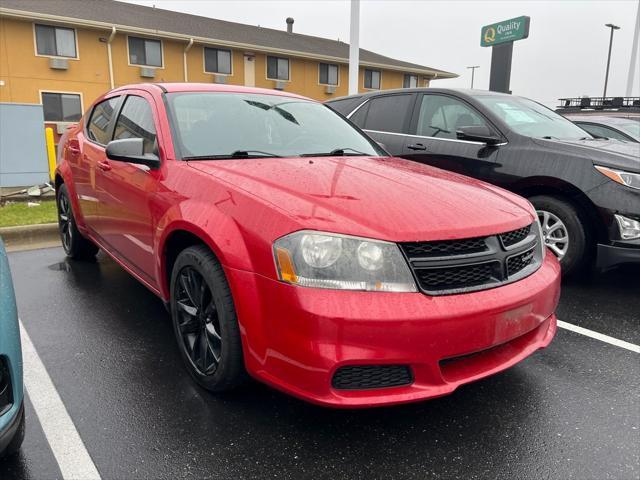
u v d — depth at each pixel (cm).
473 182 287
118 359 288
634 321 358
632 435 227
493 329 211
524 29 1576
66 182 432
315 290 195
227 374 231
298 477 197
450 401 252
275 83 2788
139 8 2755
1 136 805
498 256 221
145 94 339
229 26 2959
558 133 467
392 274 200
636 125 802
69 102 2233
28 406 240
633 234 375
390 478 198
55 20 2094
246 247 214
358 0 1100
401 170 289
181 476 196
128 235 324
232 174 252
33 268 455
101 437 218
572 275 425
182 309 262
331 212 212
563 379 275
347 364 193
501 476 200
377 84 3256
